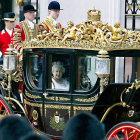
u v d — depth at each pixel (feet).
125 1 132.67
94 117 57.72
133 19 132.16
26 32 102.27
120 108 88.38
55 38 89.71
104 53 83.51
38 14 140.05
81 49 87.35
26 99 94.84
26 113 95.25
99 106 85.35
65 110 89.15
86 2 132.16
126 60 102.27
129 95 83.25
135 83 81.05
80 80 88.17
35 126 93.25
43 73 91.15
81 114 57.57
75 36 88.69
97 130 56.49
